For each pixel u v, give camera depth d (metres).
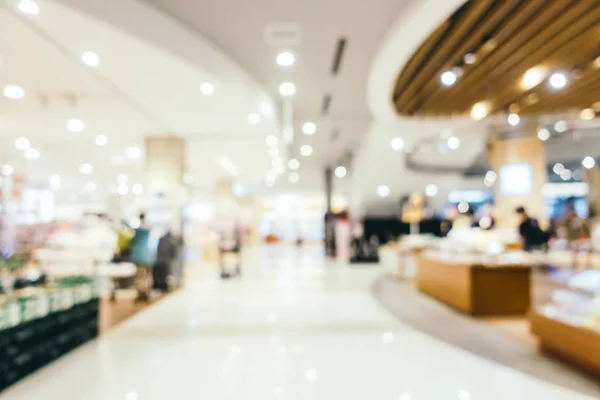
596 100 7.82
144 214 8.30
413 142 11.91
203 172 16.53
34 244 9.41
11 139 9.59
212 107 7.25
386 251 12.24
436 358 4.52
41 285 4.91
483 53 5.62
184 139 9.83
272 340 5.27
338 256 17.38
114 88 6.22
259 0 4.61
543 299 7.37
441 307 7.21
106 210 19.27
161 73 5.59
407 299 7.97
